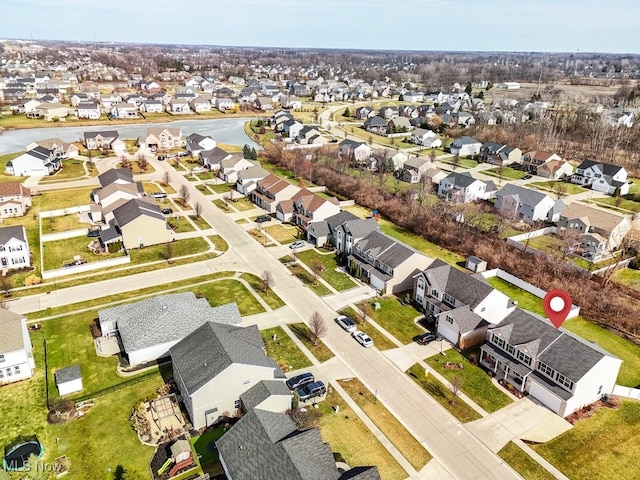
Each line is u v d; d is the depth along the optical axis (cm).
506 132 14688
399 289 5950
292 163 11181
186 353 4053
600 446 3653
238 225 7975
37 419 3769
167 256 6700
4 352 4084
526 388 4250
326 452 3150
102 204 8019
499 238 7425
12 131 14650
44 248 6875
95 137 12512
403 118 16838
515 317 4681
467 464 3444
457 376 4419
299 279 6197
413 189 9600
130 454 3438
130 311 4816
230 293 5769
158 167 11269
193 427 3700
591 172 10625
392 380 4341
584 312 5647
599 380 4066
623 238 7512
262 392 3734
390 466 3397
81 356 4538
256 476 2941
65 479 3231
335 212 7850
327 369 4459
